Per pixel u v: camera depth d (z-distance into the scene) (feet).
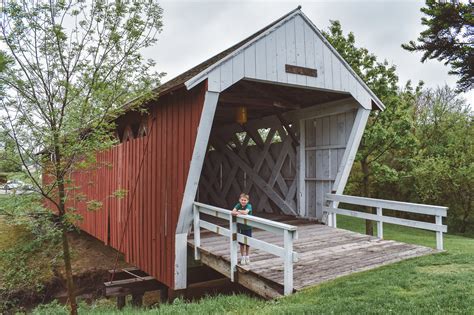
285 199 28.68
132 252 27.43
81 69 15.48
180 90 20.86
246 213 16.05
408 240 30.09
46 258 28.30
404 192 46.78
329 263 15.85
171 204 21.72
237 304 13.26
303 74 21.15
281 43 20.56
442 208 17.83
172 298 21.42
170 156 22.03
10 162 14.06
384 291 12.01
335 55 22.49
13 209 14.42
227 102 23.90
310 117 26.96
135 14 16.47
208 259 18.84
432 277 13.21
